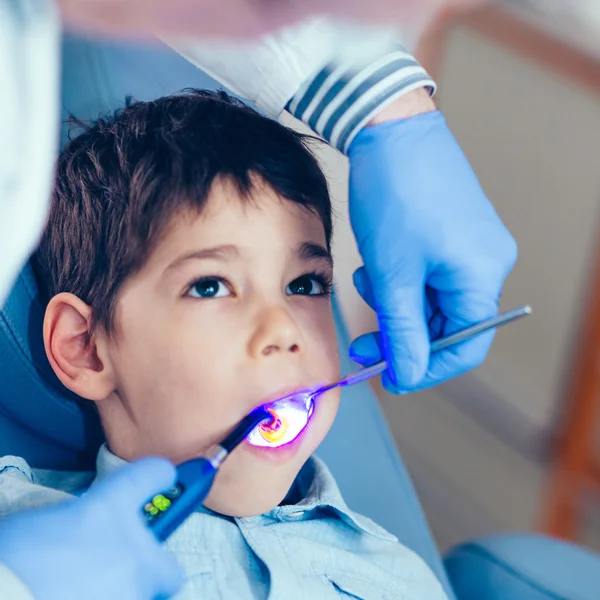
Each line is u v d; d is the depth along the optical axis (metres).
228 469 0.80
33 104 0.51
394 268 0.85
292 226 0.81
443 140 0.87
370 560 0.92
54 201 0.86
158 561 0.66
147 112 0.87
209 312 0.79
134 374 0.81
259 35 0.51
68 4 0.49
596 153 2.06
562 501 1.84
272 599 0.79
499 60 2.15
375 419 1.16
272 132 0.86
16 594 0.58
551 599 0.99
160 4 0.48
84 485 0.95
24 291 0.89
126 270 0.81
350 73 0.82
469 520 1.81
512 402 1.98
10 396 0.93
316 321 0.83
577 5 2.00
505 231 0.89
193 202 0.79
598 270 1.96
